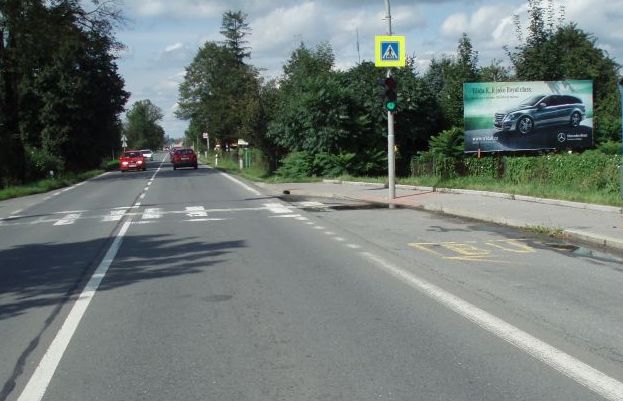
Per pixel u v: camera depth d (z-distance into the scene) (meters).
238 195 24.88
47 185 35.06
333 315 7.11
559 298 7.65
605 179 17.81
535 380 5.08
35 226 17.19
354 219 16.08
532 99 29.33
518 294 7.88
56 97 55.75
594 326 6.50
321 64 44.09
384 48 19.27
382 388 4.98
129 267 10.39
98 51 43.72
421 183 24.16
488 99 29.19
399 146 33.53
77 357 5.89
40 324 7.05
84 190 32.22
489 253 10.83
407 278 8.91
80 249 12.62
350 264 10.06
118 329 6.77
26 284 9.32
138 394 4.97
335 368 5.44
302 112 32.06
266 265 10.13
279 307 7.50
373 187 25.16
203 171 49.06
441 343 6.05
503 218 14.39
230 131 86.19
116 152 111.94
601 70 42.66
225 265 10.23
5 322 7.17
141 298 8.14
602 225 12.71
